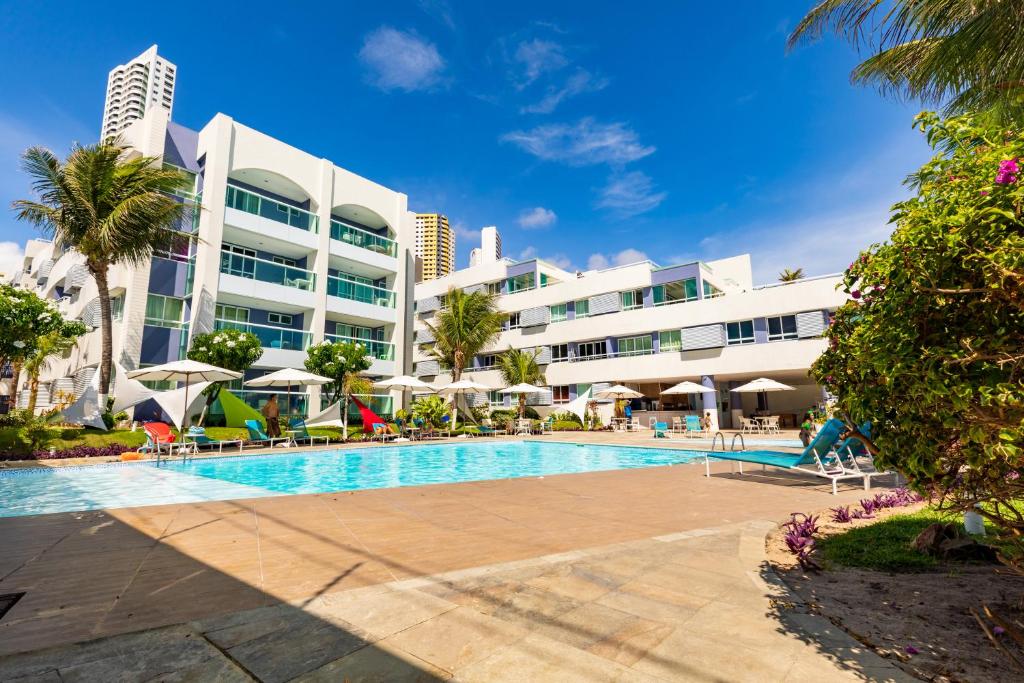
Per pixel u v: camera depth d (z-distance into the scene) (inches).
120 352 863.1
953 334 91.2
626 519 238.7
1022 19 236.8
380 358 1269.7
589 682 91.7
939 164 103.4
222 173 973.8
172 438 605.9
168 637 110.5
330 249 1171.9
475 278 1774.1
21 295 679.7
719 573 155.9
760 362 1102.4
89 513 249.8
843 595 139.8
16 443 547.8
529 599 134.0
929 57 281.3
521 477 401.7
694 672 95.7
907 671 96.5
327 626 116.6
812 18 294.0
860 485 344.2
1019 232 83.5
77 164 669.3
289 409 997.2
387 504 278.1
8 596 136.3
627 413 1268.5
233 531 213.2
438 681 92.0
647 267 1328.7
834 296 1026.1
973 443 91.9
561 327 1493.6
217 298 988.6
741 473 416.2
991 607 129.4
